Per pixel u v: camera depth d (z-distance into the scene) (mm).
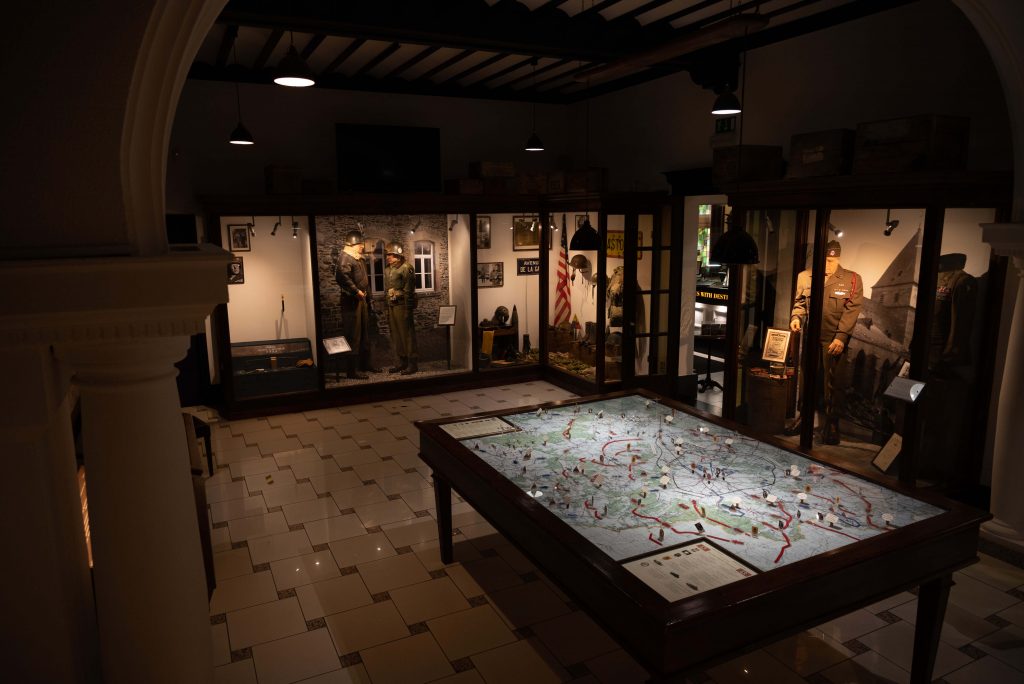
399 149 9344
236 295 8242
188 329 1922
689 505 3486
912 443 5176
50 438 1962
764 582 2725
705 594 2646
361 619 4203
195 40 1771
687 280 8789
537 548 3381
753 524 3262
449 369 9742
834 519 3246
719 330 9508
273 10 4988
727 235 4168
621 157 9562
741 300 6711
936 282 4930
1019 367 4477
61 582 2008
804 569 2816
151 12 1630
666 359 8969
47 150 1677
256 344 8461
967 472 5613
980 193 4820
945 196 4750
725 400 6938
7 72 1608
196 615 2117
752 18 4898
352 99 9203
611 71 6672
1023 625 4070
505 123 10305
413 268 9211
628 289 8469
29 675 2021
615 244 8594
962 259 5199
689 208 8578
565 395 9234
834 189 5453
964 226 5145
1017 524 4680
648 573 2826
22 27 1593
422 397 9227
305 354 8664
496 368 9797
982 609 4227
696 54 7230
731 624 2635
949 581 3258
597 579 2854
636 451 4273
